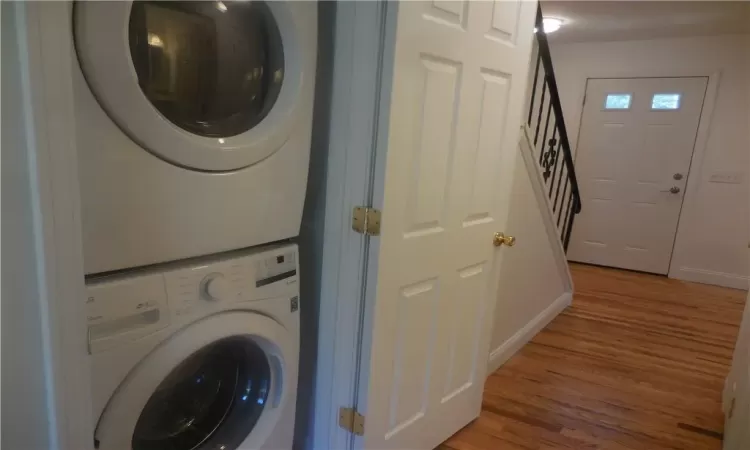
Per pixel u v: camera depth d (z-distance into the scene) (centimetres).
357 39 136
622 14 374
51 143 81
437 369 185
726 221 451
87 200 96
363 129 140
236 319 127
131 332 107
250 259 130
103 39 91
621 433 217
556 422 222
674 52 455
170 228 111
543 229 313
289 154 137
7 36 76
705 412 237
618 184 497
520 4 176
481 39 161
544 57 291
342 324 155
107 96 94
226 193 121
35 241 83
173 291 114
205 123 119
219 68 119
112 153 98
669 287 448
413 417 179
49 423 90
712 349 313
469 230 181
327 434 167
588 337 325
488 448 200
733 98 436
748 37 423
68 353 90
